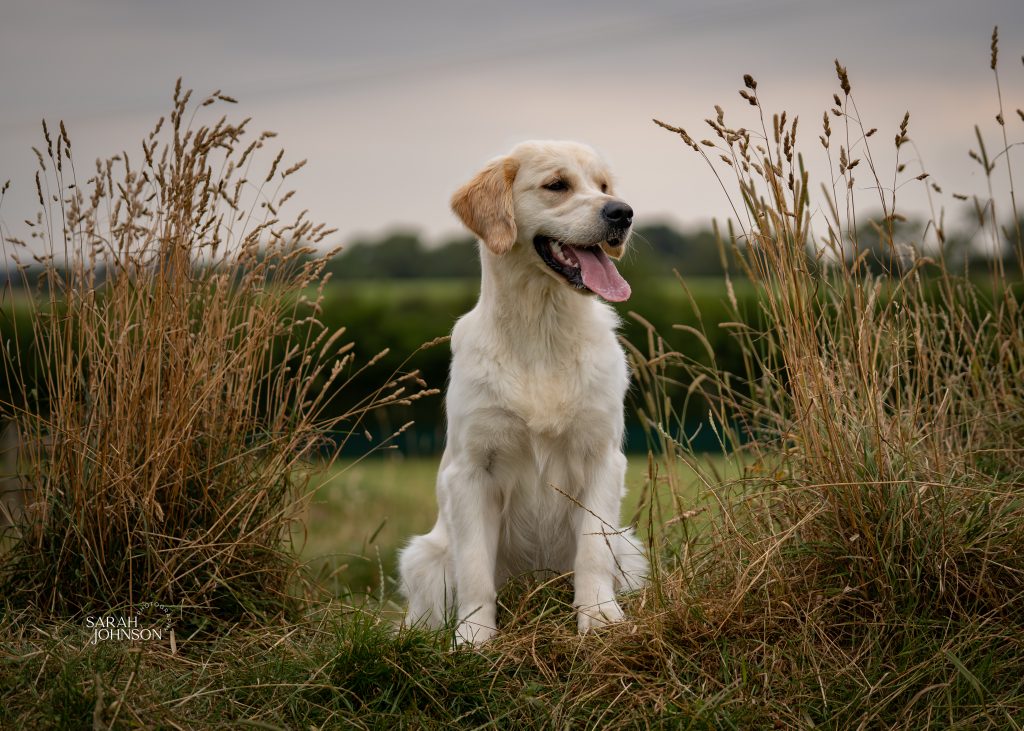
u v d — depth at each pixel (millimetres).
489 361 3664
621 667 2809
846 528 2967
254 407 3799
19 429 3506
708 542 3465
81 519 3334
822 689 2596
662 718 2570
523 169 3869
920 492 2918
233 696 2777
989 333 3734
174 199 3441
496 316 3713
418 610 3959
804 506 3088
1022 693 2568
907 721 2506
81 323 3467
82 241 3514
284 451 3576
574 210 3713
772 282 3229
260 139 3578
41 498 3438
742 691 2656
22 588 3352
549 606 3514
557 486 3742
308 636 3285
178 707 2674
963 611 2785
